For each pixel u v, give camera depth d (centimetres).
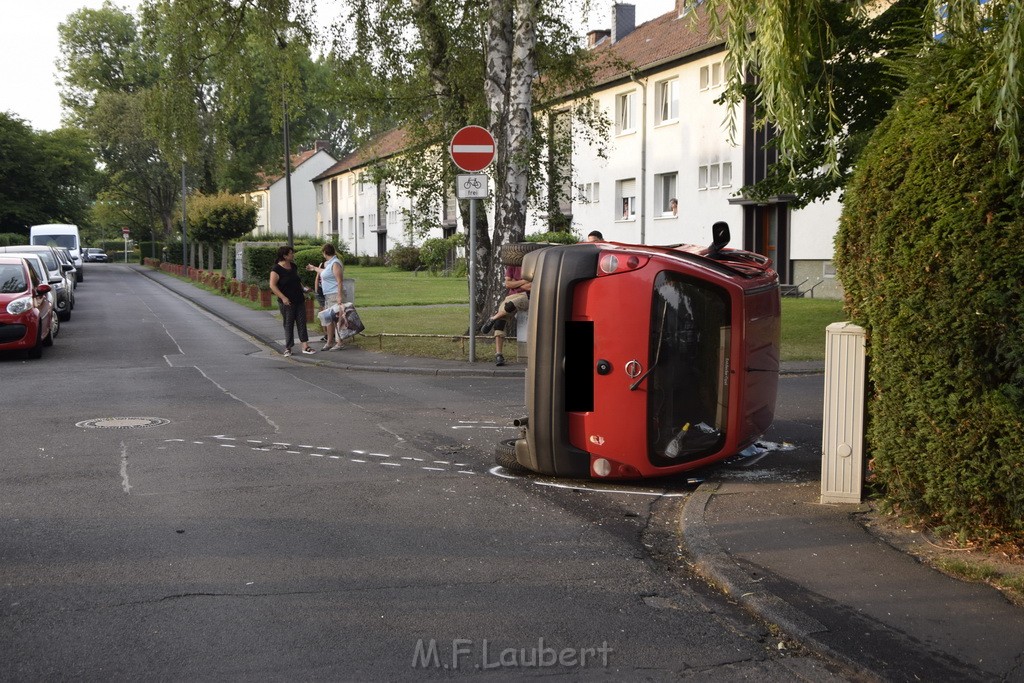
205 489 716
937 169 532
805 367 1409
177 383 1334
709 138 3200
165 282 4981
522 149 1597
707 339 717
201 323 2500
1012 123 489
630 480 744
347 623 452
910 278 543
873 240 576
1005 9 524
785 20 671
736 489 691
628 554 566
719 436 725
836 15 828
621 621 459
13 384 1323
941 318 524
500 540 590
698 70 3228
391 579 516
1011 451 506
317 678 392
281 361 1628
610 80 3647
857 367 630
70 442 896
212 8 2045
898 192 555
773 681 395
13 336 1633
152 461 814
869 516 609
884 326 569
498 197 1641
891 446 580
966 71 528
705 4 705
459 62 1827
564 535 603
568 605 480
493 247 1656
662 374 708
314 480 746
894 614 450
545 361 720
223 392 1240
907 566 516
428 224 1928
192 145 2236
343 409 1095
